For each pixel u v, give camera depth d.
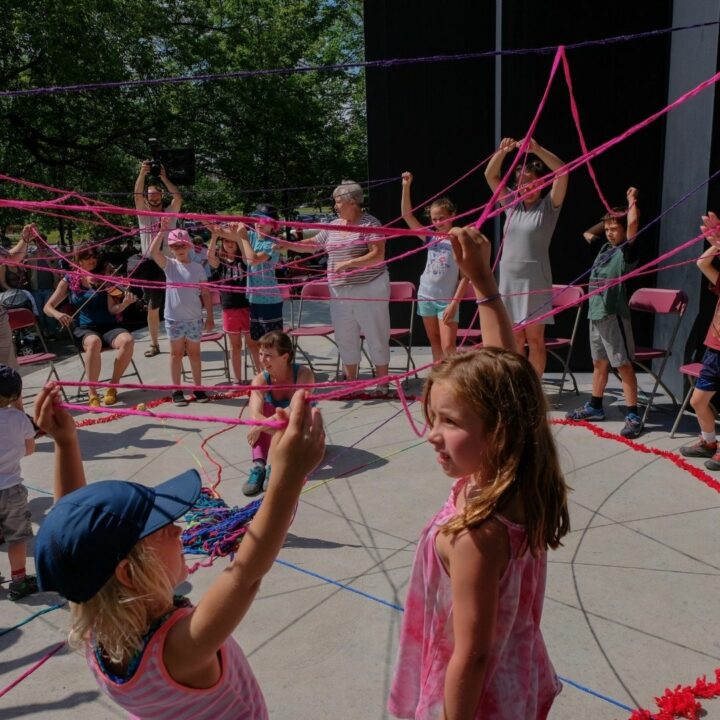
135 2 15.41
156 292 8.55
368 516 4.12
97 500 1.29
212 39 17.30
